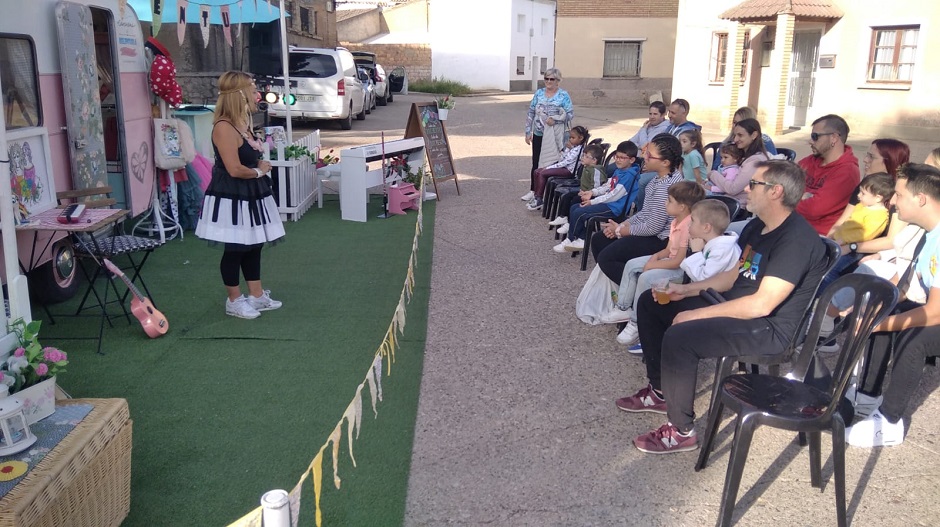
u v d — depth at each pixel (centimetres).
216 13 1090
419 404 408
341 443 367
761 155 598
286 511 183
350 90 1784
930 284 369
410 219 861
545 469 347
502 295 595
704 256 385
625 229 533
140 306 489
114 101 660
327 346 486
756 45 1728
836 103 1528
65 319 525
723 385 318
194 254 694
